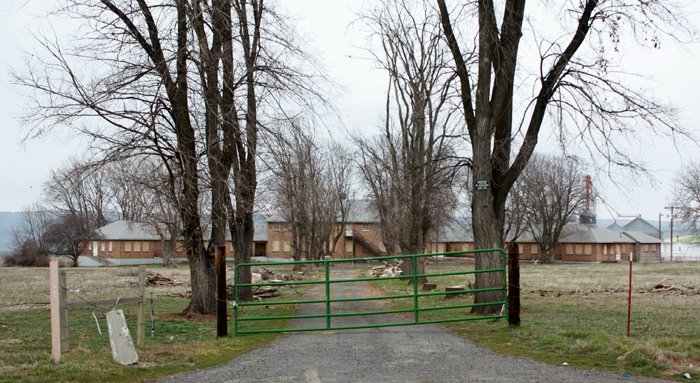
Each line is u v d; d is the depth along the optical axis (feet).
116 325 33.81
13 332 46.50
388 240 158.81
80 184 53.83
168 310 66.44
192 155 54.29
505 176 53.83
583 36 52.21
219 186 56.24
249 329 48.03
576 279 130.11
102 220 269.03
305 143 61.05
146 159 54.44
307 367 31.78
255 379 28.99
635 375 28.45
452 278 144.56
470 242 294.66
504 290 48.03
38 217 274.36
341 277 165.17
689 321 48.57
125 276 142.82
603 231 288.51
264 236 294.05
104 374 29.43
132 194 65.92
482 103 53.21
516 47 53.72
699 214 253.03
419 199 108.27
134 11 52.29
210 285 59.52
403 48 98.32
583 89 52.31
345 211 256.73
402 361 32.96
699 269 177.27
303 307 72.79
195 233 58.29
